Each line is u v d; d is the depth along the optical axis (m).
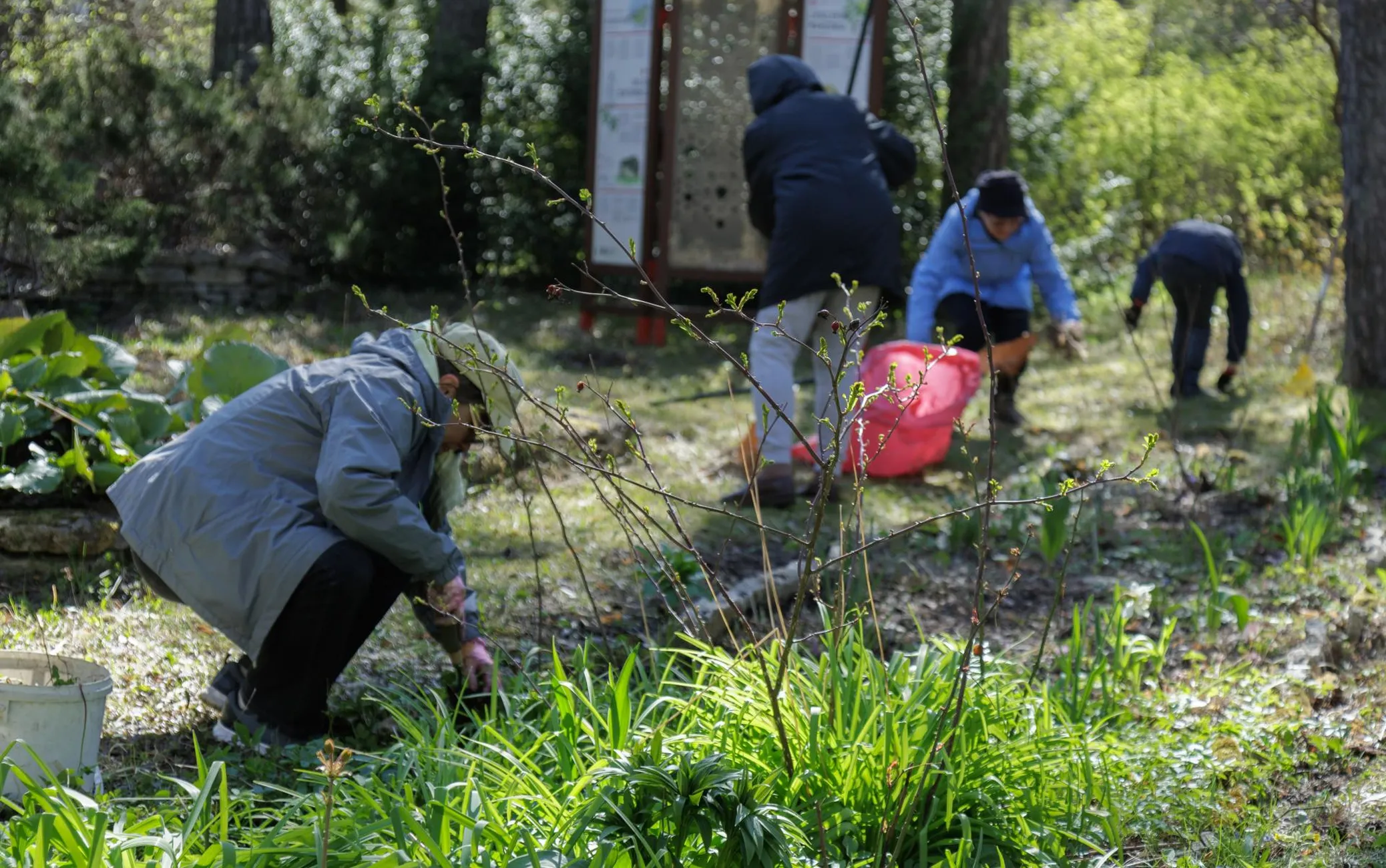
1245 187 16.50
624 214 11.59
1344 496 6.58
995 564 6.07
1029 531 3.07
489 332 11.35
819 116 6.87
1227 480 7.11
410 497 3.93
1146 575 5.88
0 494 5.48
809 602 5.33
